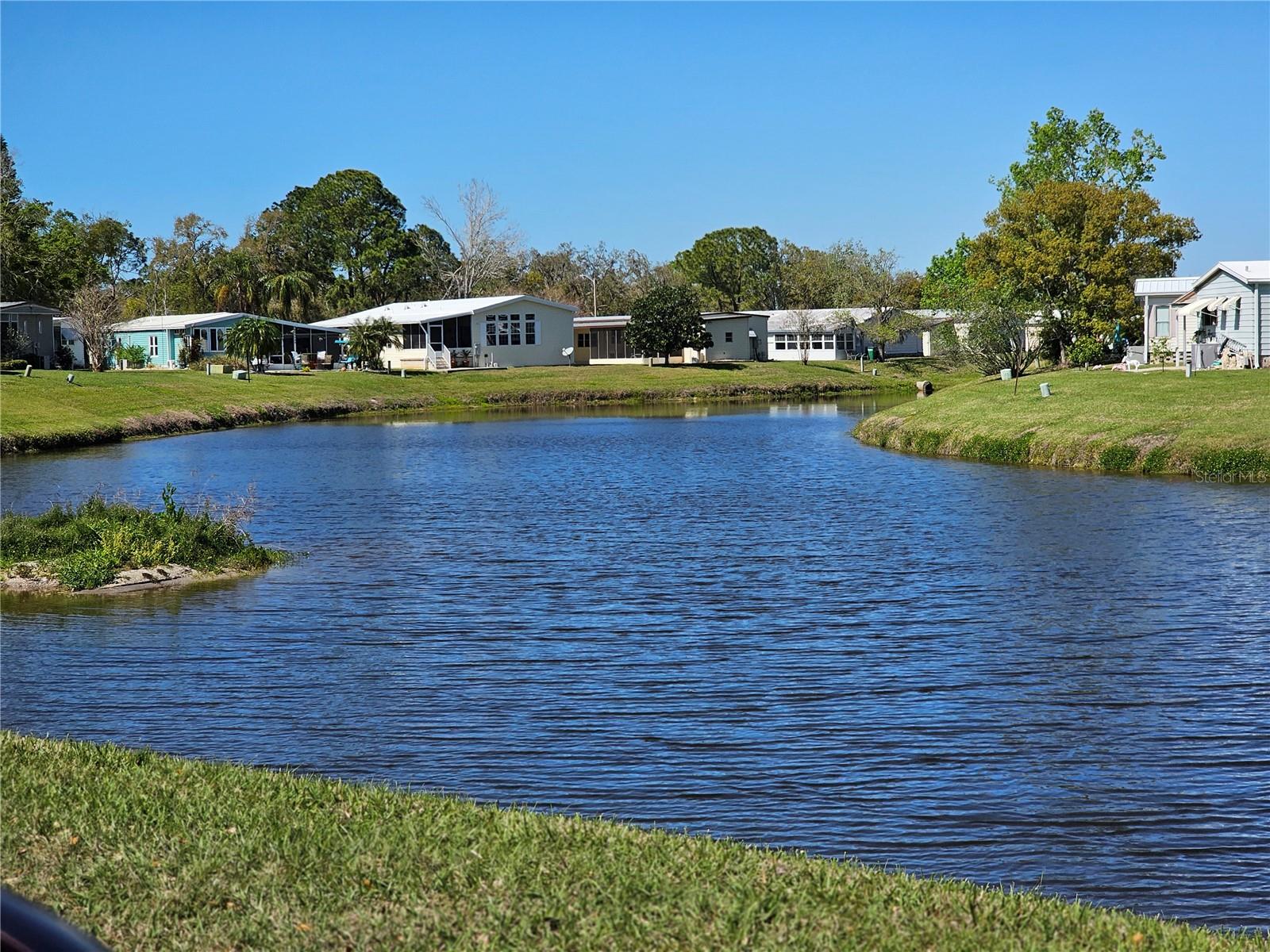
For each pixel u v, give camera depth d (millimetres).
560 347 93688
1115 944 6359
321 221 121500
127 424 53656
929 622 16875
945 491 30391
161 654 15422
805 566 21172
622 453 43625
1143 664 14547
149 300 124562
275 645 15875
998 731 12156
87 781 8688
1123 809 10086
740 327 98688
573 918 6445
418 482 35125
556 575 20609
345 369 86250
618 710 12984
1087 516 25453
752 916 6469
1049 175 71375
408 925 6309
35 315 74312
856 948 6145
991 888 8180
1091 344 60781
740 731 12250
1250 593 18062
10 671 14562
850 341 101938
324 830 7684
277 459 42688
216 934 6219
